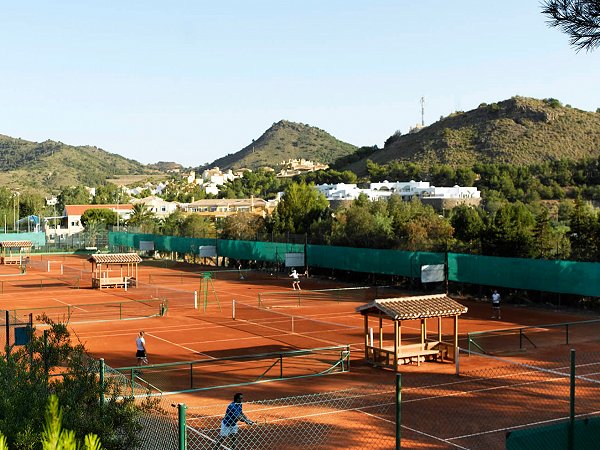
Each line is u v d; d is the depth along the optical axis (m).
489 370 24.72
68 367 11.43
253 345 30.94
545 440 10.94
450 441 16.31
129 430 10.11
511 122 166.75
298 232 78.88
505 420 18.05
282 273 68.75
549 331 34.06
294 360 27.34
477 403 19.88
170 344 31.38
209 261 85.31
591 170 131.38
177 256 88.25
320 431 17.12
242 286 58.16
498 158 151.50
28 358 12.97
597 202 115.88
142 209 134.12
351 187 141.75
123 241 97.44
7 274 73.12
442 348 26.81
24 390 9.82
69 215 142.38
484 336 32.62
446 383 22.70
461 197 121.69
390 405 19.78
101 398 10.83
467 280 47.78
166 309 42.56
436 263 49.97
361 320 38.72
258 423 17.80
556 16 12.29
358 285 57.50
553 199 121.94
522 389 21.56
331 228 70.25
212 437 16.47
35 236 105.62
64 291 56.66
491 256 47.00
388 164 175.00
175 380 23.81
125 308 44.88
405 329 35.50
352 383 23.11
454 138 170.75
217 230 90.06
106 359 27.97
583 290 41.00
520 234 48.28
